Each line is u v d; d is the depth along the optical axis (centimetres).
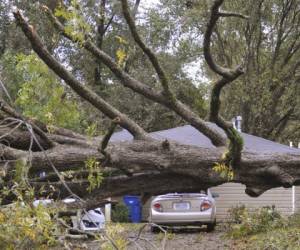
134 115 2153
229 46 2281
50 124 478
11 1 1700
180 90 2194
